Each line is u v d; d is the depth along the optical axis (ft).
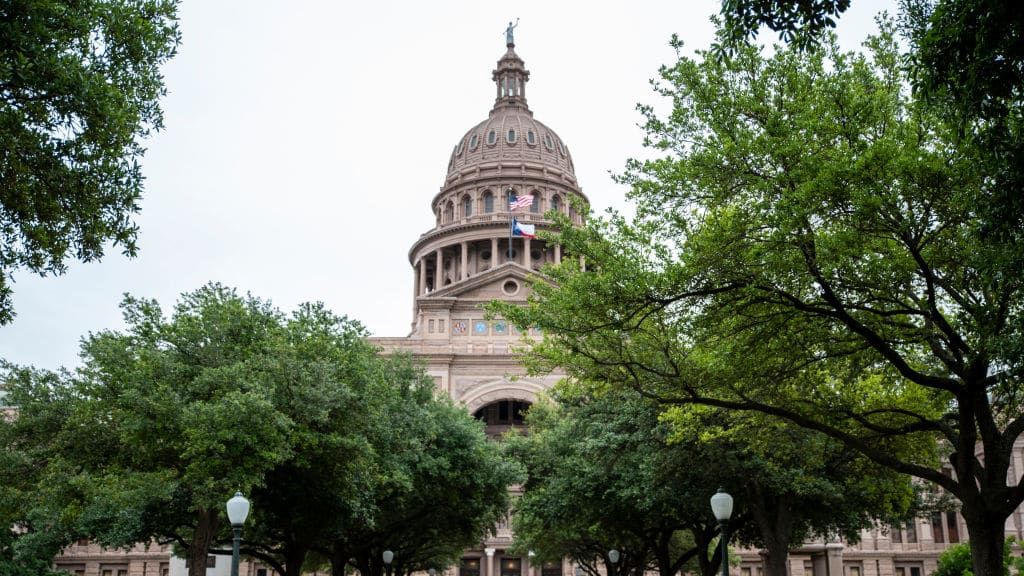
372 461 114.32
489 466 153.58
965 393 63.36
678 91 68.59
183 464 100.58
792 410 78.23
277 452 95.50
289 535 127.85
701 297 68.64
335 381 108.06
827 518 114.42
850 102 63.05
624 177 70.33
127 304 103.81
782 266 62.28
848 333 71.20
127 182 58.49
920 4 57.72
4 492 94.22
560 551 209.87
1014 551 234.99
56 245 57.00
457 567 310.45
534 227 355.77
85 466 99.55
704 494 109.81
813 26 48.14
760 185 60.85
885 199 57.52
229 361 103.76
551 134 431.02
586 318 69.87
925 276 61.82
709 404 73.56
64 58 51.03
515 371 285.84
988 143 49.78
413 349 288.92
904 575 274.77
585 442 121.19
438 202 418.92
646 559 194.18
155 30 59.21
